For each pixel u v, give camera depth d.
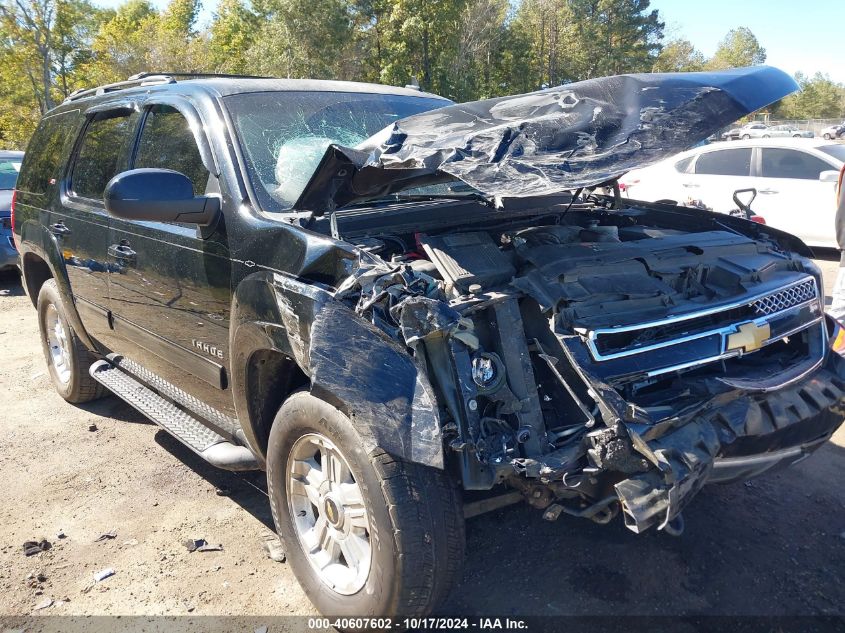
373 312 2.43
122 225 3.96
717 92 2.92
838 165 9.87
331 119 3.82
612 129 2.76
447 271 2.69
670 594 2.97
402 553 2.36
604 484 2.45
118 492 4.03
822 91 87.25
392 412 2.32
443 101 4.59
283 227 2.87
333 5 34.78
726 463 2.66
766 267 3.14
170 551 3.42
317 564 2.83
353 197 3.04
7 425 5.06
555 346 2.56
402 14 36.47
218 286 3.19
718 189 10.83
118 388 4.43
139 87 4.41
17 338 7.46
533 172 2.50
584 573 3.13
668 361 2.62
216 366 3.34
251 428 3.14
